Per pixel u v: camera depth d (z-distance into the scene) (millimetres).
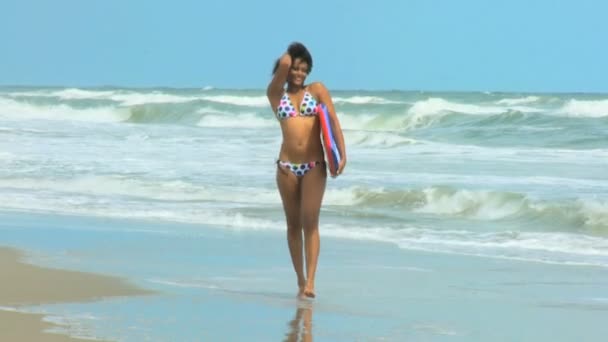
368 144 40375
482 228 19094
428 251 15766
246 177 26828
